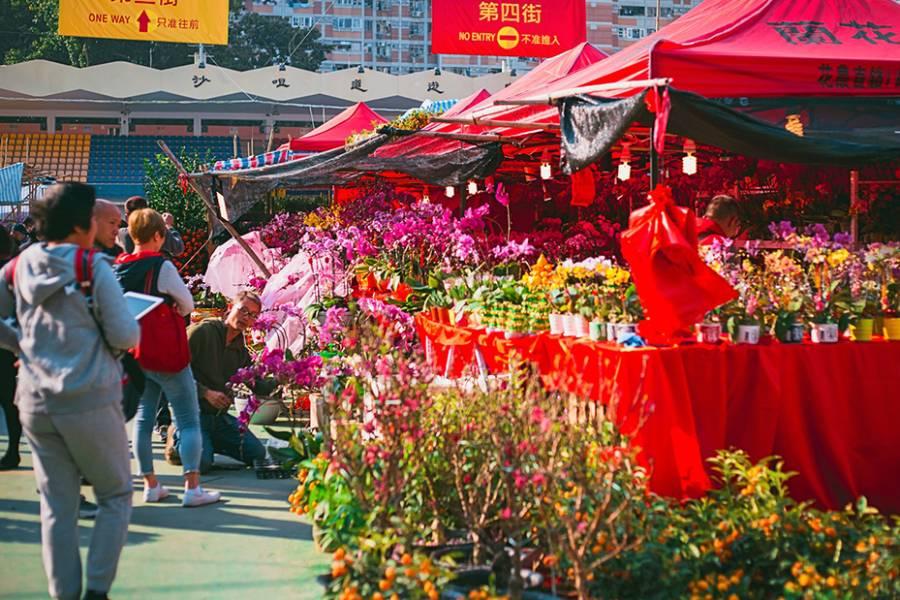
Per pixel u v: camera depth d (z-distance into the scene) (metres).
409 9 99.56
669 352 4.55
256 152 45.59
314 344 8.33
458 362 6.27
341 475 4.34
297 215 12.77
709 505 4.29
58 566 3.70
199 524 5.18
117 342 3.65
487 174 10.63
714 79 6.67
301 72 33.12
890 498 4.91
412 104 34.25
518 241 11.89
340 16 98.44
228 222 10.63
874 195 10.03
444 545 3.98
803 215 10.22
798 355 4.78
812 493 4.78
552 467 3.66
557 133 9.34
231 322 6.45
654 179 5.46
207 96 32.91
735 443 4.74
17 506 5.54
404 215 8.70
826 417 4.80
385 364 4.37
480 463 4.18
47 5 47.25
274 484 6.12
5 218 22.17
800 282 5.11
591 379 4.88
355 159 9.53
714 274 4.59
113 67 32.66
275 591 4.13
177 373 5.51
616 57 8.74
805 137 5.73
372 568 3.69
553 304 5.50
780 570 3.79
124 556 4.63
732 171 11.14
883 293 5.13
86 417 3.61
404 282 8.02
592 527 3.49
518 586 3.52
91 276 3.64
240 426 6.38
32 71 32.44
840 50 7.13
